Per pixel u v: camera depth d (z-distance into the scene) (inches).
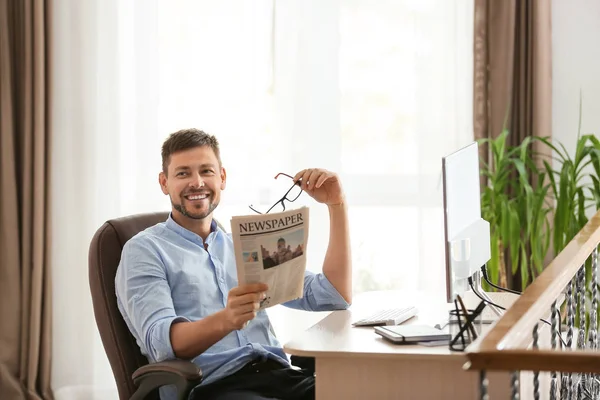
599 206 135.0
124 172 153.3
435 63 149.0
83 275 152.3
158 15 153.2
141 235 97.1
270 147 154.7
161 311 89.7
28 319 148.6
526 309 59.5
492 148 138.6
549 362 48.4
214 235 103.0
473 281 89.4
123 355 92.3
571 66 150.3
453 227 77.5
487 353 49.4
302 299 103.3
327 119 152.8
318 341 79.9
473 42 147.6
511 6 145.1
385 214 154.8
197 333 84.7
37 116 147.3
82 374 152.8
